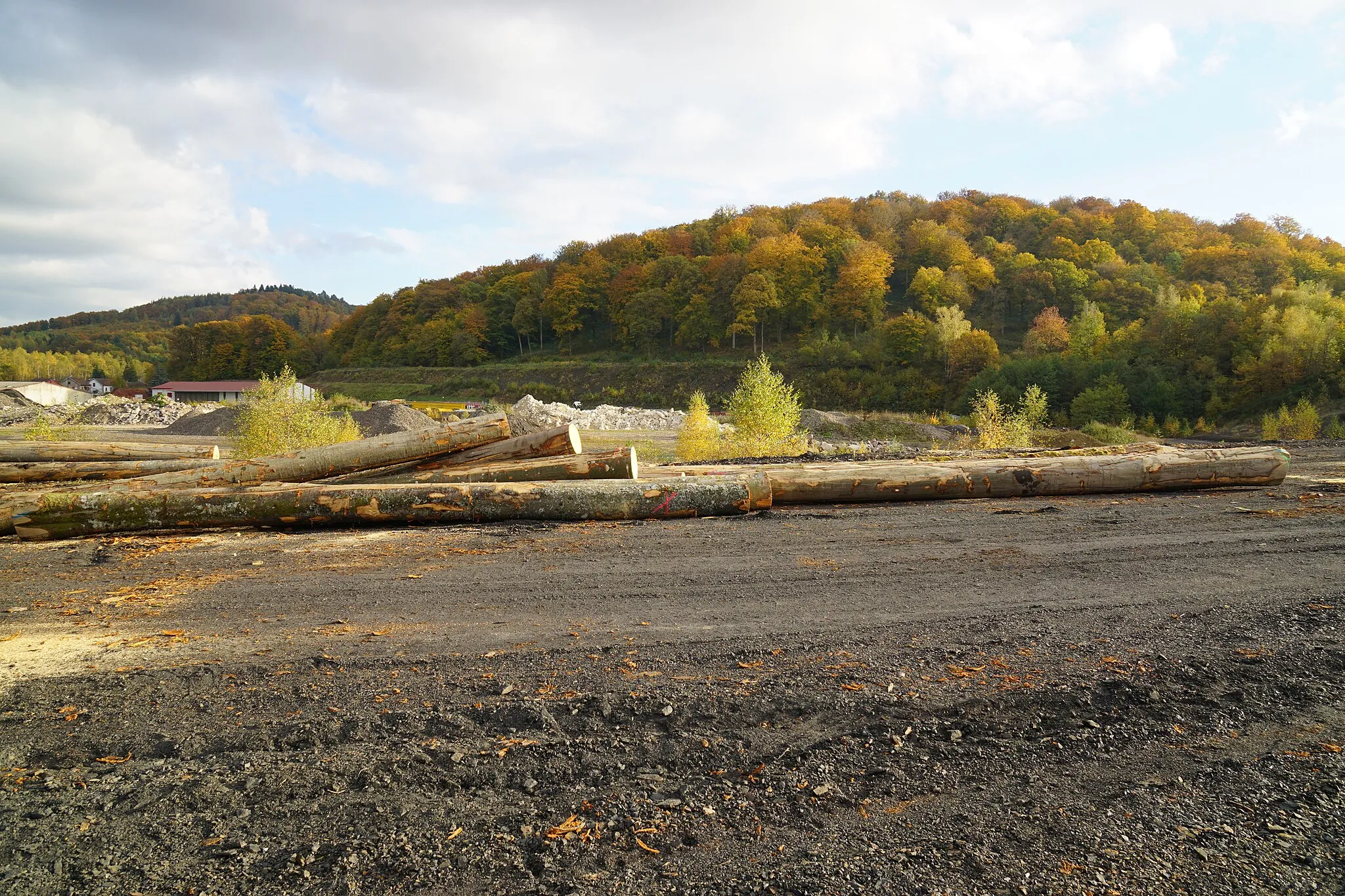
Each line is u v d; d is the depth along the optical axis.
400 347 107.75
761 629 4.46
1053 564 5.93
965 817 2.61
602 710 3.39
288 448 15.91
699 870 2.33
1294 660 3.95
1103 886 2.24
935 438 38.38
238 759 2.98
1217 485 9.38
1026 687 3.62
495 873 2.32
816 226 102.38
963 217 115.31
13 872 2.32
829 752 3.03
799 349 79.75
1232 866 2.34
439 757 2.99
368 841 2.47
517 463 9.21
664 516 7.80
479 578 5.56
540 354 102.19
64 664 3.96
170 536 7.14
